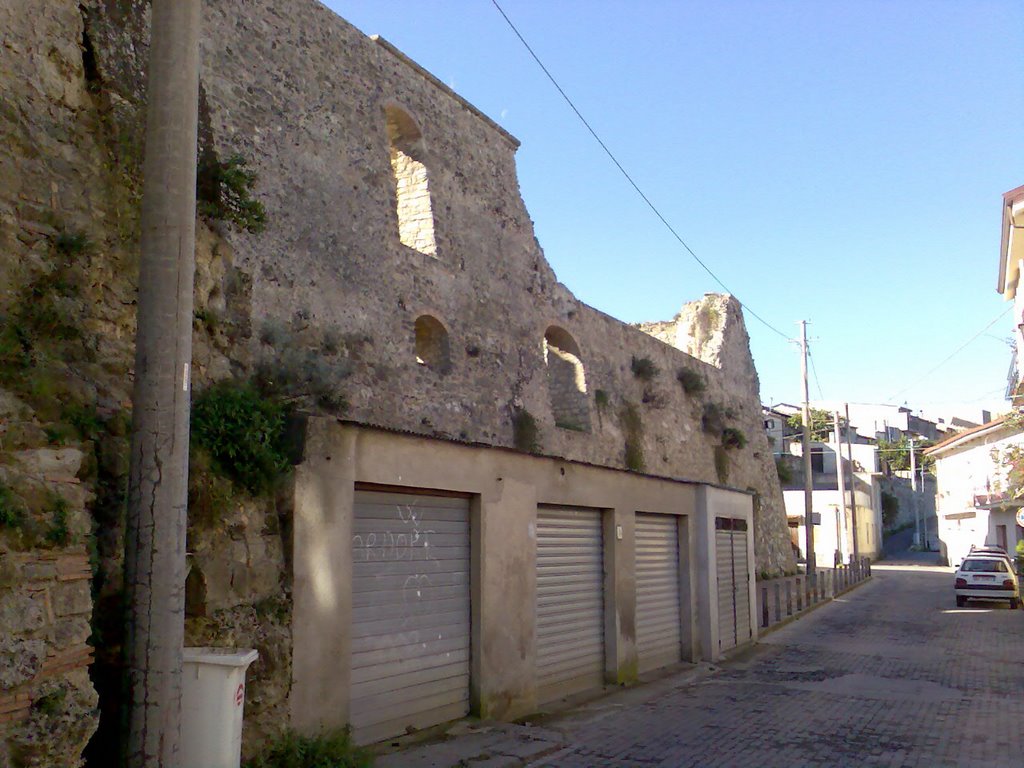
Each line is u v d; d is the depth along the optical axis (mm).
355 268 17719
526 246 24562
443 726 9484
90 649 5027
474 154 22906
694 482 16516
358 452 8273
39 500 4984
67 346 6125
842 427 69562
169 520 5410
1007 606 27453
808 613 25828
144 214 5664
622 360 29078
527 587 11062
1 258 5664
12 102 5977
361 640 8484
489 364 21656
